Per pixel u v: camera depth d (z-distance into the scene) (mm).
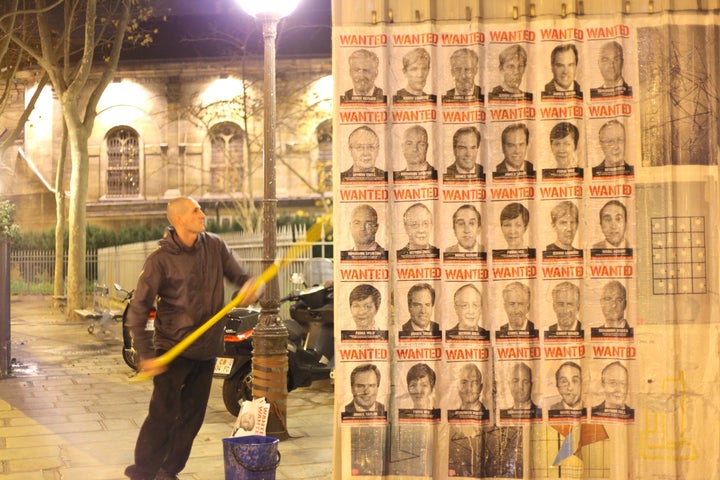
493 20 4633
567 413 4598
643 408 4578
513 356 4605
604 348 4602
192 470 5836
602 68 4609
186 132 32688
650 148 4594
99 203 32719
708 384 4559
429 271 4586
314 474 5688
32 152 33219
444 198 4605
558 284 4605
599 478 4590
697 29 4602
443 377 4609
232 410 7539
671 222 4574
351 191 4590
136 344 4773
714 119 4590
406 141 4598
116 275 22656
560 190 4605
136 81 32906
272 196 6652
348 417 4586
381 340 4590
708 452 4547
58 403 8742
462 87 4605
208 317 5078
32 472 5832
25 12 17312
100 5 25812
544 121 4609
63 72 21516
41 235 31203
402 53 4602
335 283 4598
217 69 32406
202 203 31984
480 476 4562
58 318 20109
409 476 4582
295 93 32000
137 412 8211
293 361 7938
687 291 4574
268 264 6695
